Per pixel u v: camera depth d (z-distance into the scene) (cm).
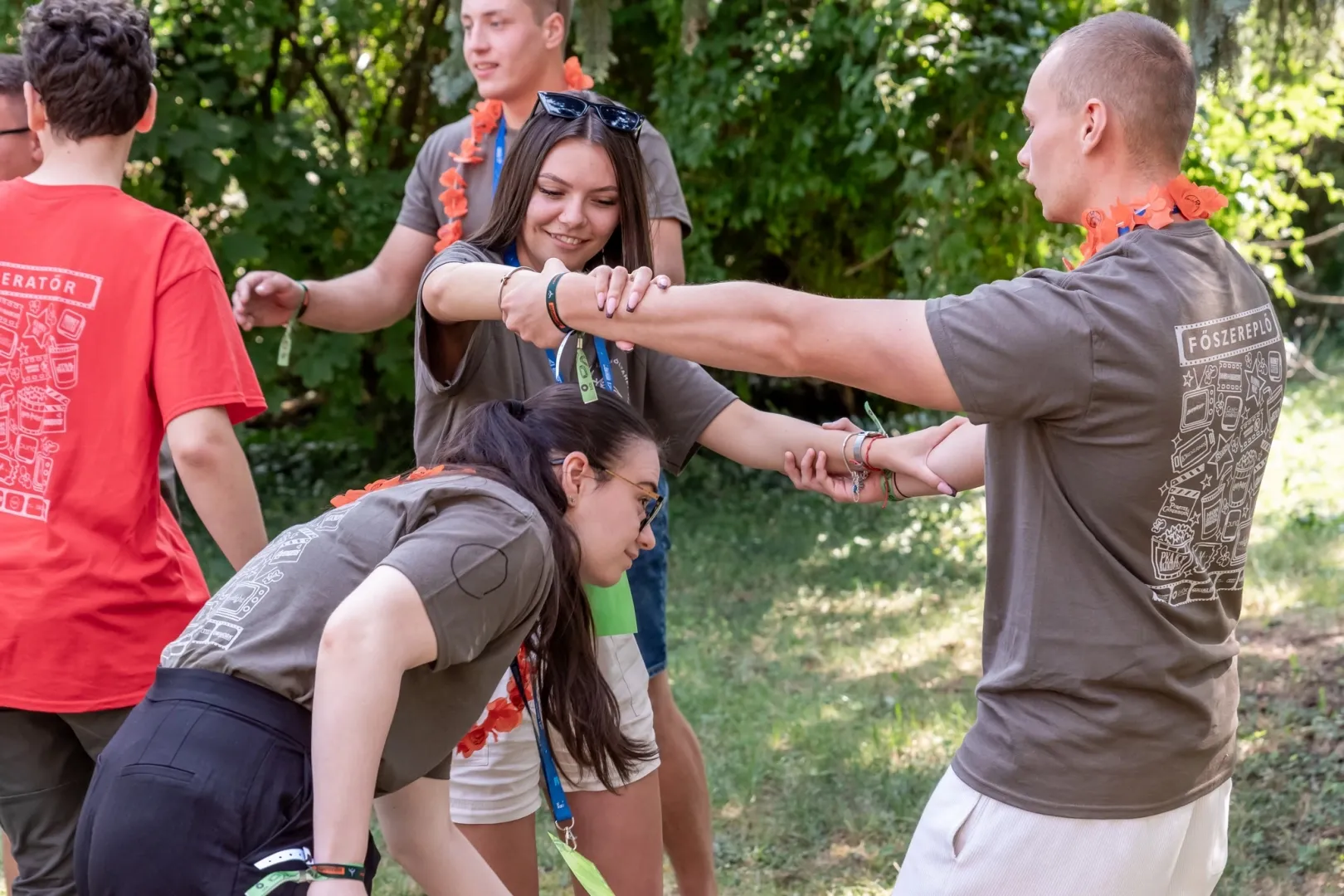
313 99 1014
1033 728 193
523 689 230
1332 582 605
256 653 185
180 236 243
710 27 822
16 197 243
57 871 253
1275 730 439
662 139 323
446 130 325
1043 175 201
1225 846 211
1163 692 190
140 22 247
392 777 192
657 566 293
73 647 237
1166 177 196
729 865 376
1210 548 193
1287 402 1098
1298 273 1490
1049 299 182
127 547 241
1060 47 199
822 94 852
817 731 468
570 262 255
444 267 239
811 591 672
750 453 265
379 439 984
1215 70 412
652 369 271
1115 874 193
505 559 183
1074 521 188
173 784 178
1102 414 182
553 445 201
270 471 968
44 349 238
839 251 1003
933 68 764
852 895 354
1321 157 1409
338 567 189
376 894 355
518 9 303
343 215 839
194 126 759
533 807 270
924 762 439
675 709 305
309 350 802
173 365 239
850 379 191
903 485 252
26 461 238
